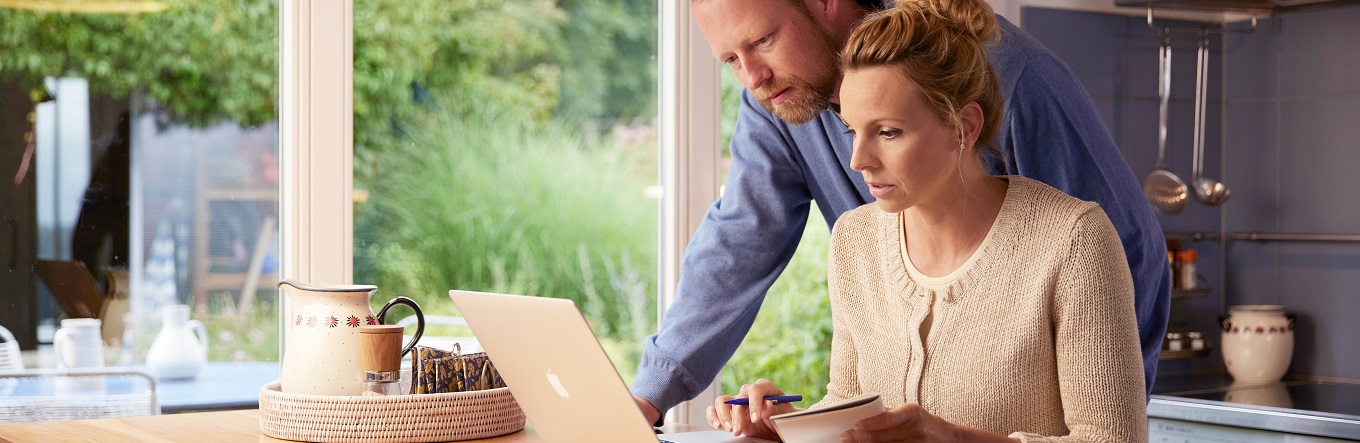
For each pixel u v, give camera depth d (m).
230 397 2.52
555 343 1.14
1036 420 1.30
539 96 3.07
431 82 2.94
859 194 1.82
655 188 2.94
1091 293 1.24
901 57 1.23
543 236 3.05
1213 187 3.25
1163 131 3.18
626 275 3.02
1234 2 3.06
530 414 1.32
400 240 2.86
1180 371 3.23
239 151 2.52
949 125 1.25
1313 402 2.70
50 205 2.37
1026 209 1.31
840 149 1.79
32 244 2.35
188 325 2.48
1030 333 1.28
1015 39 1.57
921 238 1.38
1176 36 3.26
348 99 2.47
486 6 3.03
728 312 1.80
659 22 2.91
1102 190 1.57
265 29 2.53
